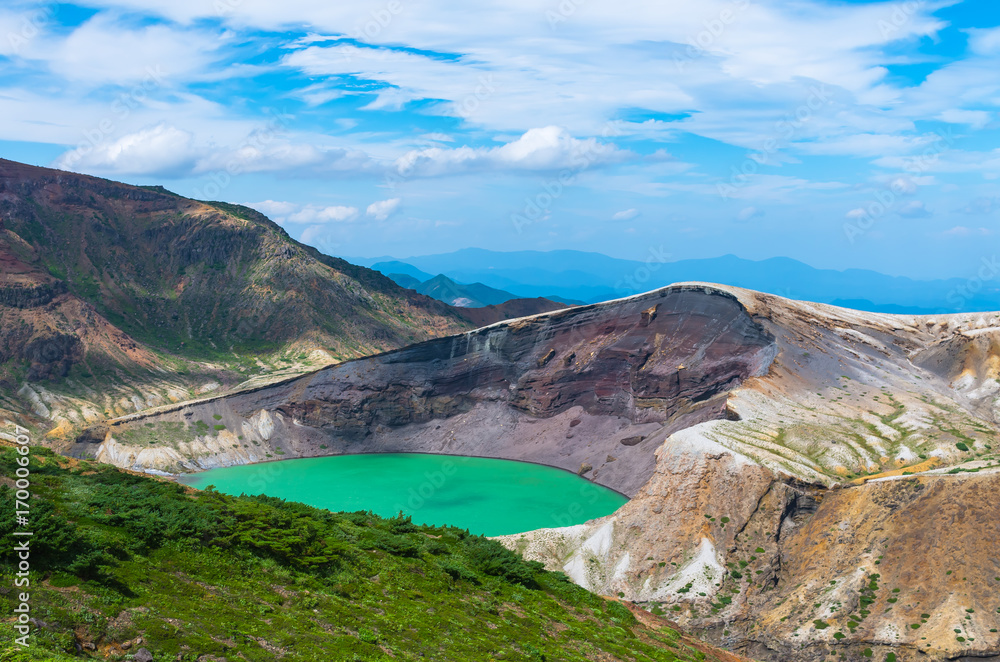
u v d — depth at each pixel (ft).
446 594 142.00
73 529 102.22
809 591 269.85
